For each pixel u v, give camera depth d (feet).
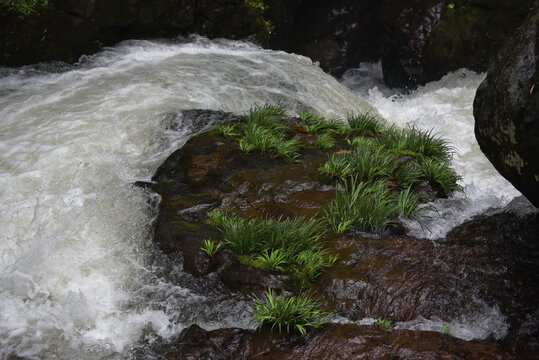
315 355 11.79
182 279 15.16
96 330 13.97
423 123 33.58
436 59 43.37
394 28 46.62
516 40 13.15
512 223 16.79
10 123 22.80
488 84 13.82
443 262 14.74
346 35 50.16
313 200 18.48
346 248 15.61
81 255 16.14
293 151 21.42
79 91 26.21
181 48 33.81
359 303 13.53
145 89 26.84
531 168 12.44
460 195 20.45
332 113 30.17
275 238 15.55
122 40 32.94
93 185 19.39
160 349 13.08
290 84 31.42
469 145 31.12
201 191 18.92
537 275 14.16
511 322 12.64
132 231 17.15
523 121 12.16
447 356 11.22
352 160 20.38
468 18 41.96
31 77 28.04
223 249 15.48
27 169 19.63
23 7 27.89
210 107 26.35
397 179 19.81
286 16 48.47
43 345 13.00
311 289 14.12
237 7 37.19
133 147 22.03
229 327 13.65
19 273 15.29
